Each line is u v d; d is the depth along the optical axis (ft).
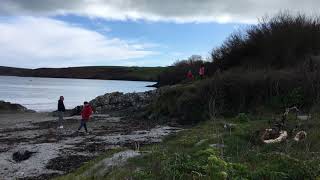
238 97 94.02
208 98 98.37
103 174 38.52
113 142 74.08
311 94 80.53
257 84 93.09
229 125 55.98
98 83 551.59
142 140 75.56
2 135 87.86
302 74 87.71
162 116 111.04
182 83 135.64
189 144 48.55
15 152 65.62
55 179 43.29
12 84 488.02
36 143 74.33
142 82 592.60
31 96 283.59
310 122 53.26
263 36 118.01
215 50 132.26
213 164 29.91
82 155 62.54
